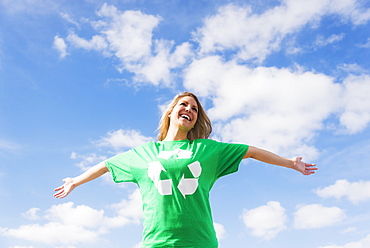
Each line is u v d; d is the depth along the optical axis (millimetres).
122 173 4887
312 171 4957
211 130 5551
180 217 4266
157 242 4211
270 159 4941
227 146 4973
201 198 4414
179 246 4148
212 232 4359
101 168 5039
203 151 4793
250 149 4961
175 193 4371
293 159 4969
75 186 5094
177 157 4637
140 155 4875
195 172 4531
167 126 5473
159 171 4523
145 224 4402
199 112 5469
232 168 4879
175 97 5434
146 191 4543
